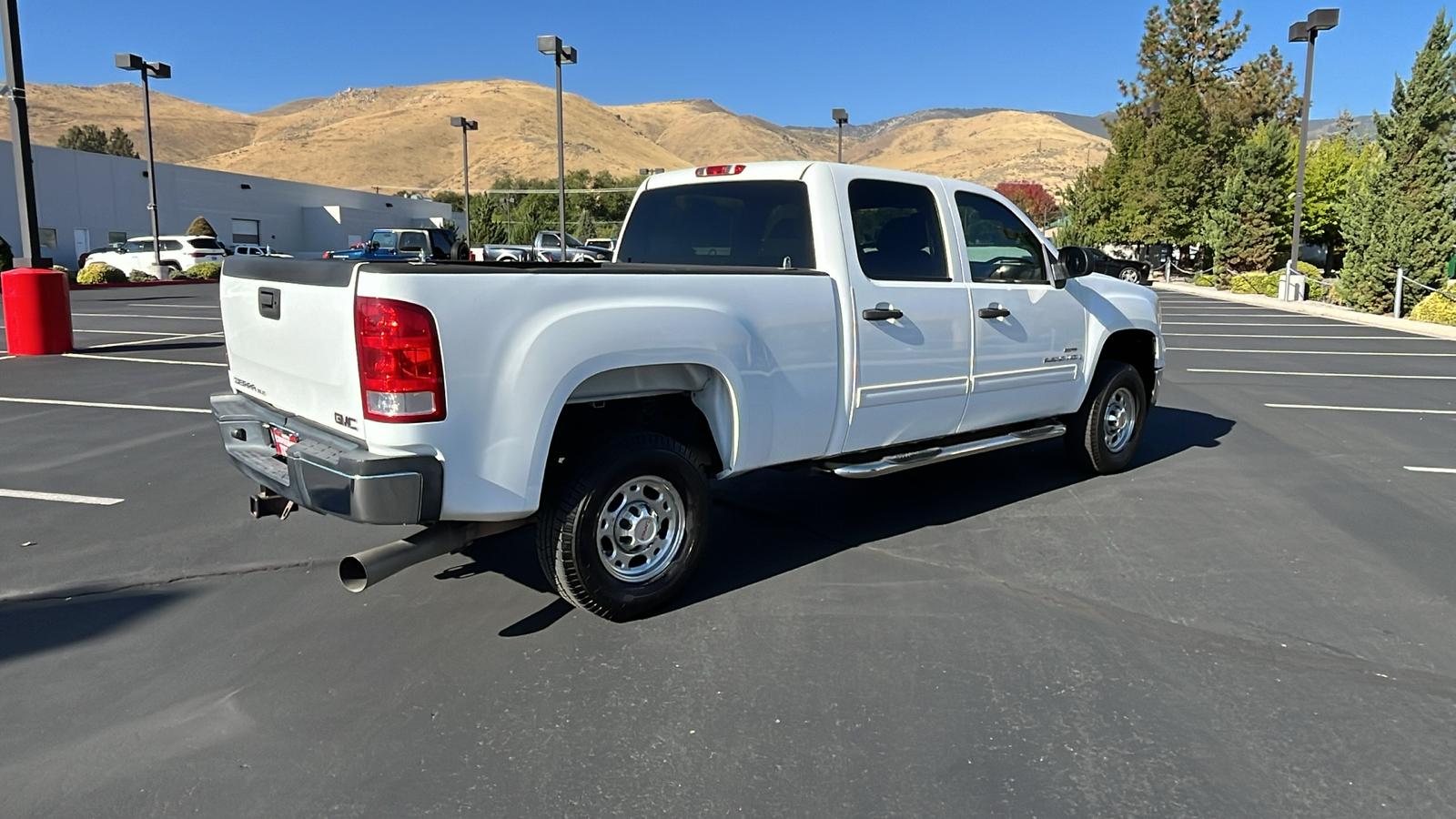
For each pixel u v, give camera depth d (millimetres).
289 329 3842
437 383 3367
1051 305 5910
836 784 2914
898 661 3750
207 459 6902
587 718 3301
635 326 3824
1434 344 15812
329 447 3537
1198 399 10133
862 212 4875
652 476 4082
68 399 9250
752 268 4422
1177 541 5234
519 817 2752
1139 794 2861
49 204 37656
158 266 31531
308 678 3586
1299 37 26000
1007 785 2908
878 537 5289
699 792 2875
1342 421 8859
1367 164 24906
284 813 2770
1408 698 3453
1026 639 3953
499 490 3570
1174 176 39406
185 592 4418
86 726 3229
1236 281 30844
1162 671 3666
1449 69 20672
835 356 4648
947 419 5375
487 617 4156
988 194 5719
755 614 4207
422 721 3281
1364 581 4609
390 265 3367
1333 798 2842
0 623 4055
